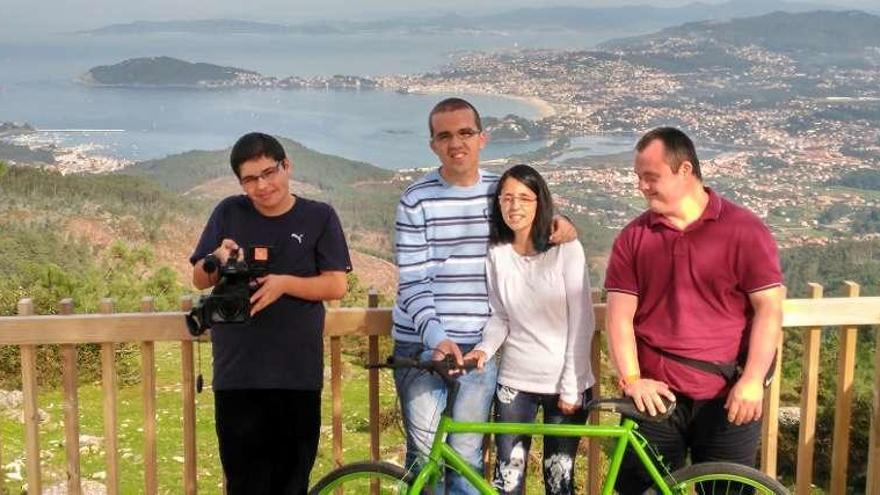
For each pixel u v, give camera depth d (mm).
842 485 3457
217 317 2779
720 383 2777
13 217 49750
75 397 3252
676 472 2824
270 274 2869
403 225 3061
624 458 2861
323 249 2979
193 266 3018
